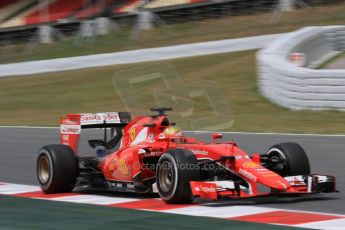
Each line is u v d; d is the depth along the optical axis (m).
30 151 45.81
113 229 21.02
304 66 70.81
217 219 21.91
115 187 27.94
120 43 114.56
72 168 28.72
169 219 22.20
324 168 35.00
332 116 55.06
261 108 63.09
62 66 102.06
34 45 125.00
